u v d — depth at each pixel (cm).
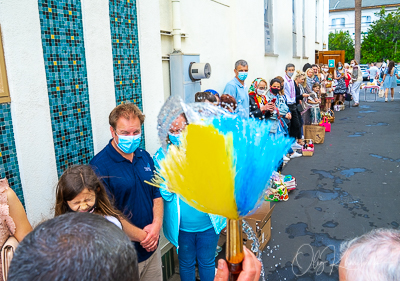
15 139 208
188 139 101
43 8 220
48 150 228
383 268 87
